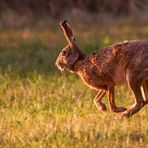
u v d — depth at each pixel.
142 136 15.54
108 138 15.26
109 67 17.41
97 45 34.97
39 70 27.19
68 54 18.22
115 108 17.86
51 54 33.91
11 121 17.05
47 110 18.39
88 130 15.81
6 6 54.88
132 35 43.69
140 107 17.08
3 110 18.72
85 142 14.80
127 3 60.81
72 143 14.80
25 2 55.91
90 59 17.84
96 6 59.22
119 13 59.97
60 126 16.20
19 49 36.25
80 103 19.28
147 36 43.12
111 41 38.03
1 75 24.47
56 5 56.78
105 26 52.28
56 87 22.47
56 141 14.92
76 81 23.42
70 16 56.53
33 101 19.77
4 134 15.88
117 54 17.19
